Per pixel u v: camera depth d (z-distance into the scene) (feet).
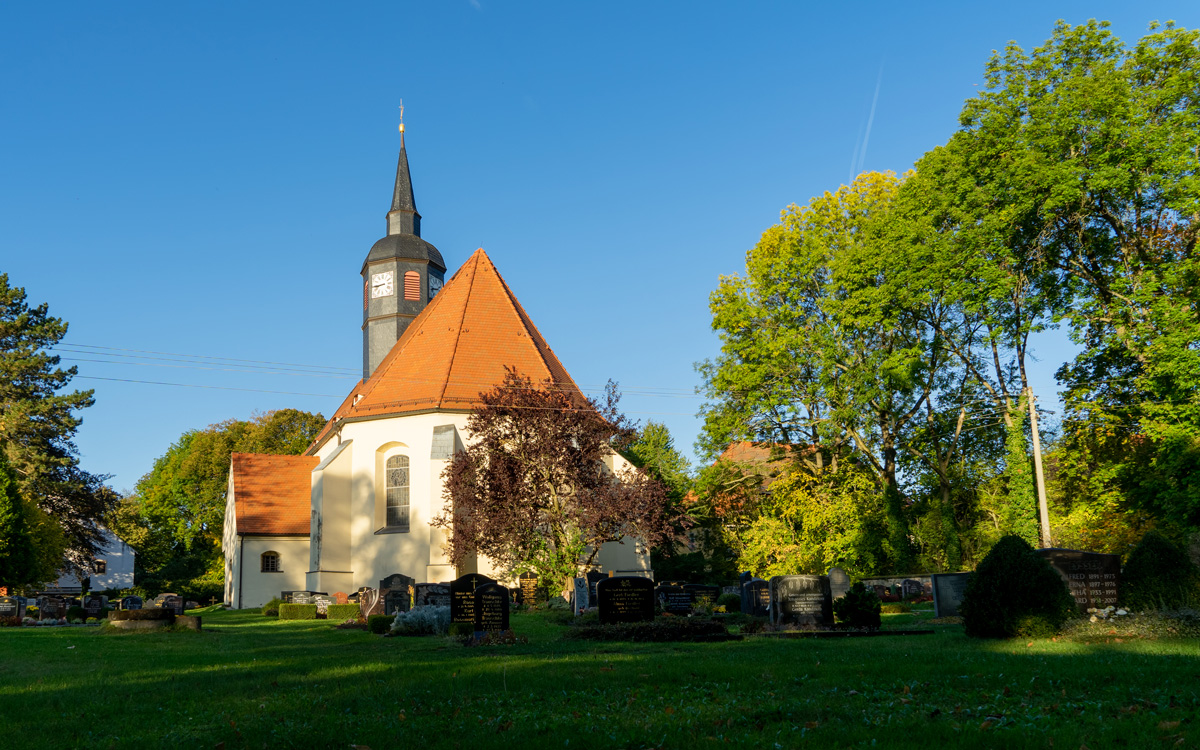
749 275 139.64
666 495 106.63
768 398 131.75
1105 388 110.73
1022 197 101.76
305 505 157.89
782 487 134.62
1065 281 111.14
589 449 104.73
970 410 127.44
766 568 128.26
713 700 30.12
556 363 143.13
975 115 111.45
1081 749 21.47
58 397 143.02
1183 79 96.53
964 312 115.14
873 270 116.26
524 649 52.19
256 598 149.69
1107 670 33.96
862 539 122.62
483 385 125.90
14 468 119.03
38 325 148.46
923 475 134.31
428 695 32.35
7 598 91.97
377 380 131.75
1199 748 21.11
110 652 53.42
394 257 160.35
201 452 215.92
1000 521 120.16
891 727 24.31
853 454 134.51
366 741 24.73
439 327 134.21
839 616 65.62
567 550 102.47
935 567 122.21
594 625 67.21
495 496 103.04
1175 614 50.39
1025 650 44.96
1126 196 100.94
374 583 123.65
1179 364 89.20
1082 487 113.50
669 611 86.53
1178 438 89.71
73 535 148.56
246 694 34.37
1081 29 105.40
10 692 36.35
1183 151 94.17
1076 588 60.34
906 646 49.29
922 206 113.91
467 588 64.08
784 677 34.96
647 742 23.72
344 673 40.01
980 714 26.30
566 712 28.63
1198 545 70.33
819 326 131.44
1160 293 98.48
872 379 122.11
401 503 126.41
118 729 27.76
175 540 232.12
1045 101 104.37
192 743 25.27
